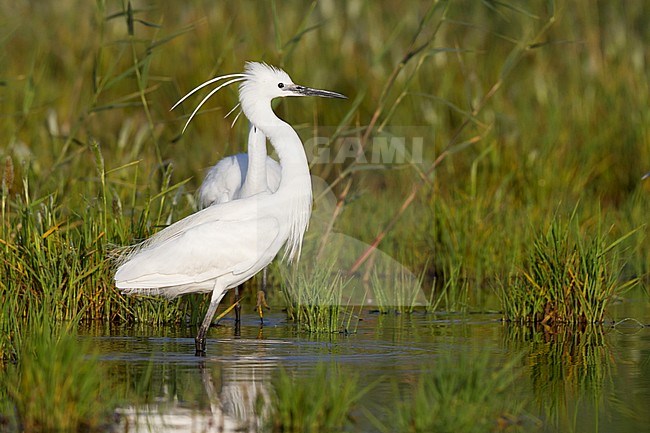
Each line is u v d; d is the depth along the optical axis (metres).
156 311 12.07
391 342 10.77
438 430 7.39
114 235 12.40
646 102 18.77
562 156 17.80
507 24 22.83
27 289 11.33
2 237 12.01
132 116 19.81
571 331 11.34
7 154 15.38
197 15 21.00
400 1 23.23
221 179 13.24
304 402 7.64
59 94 19.98
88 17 21.81
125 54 21.00
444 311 12.75
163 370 9.42
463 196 15.52
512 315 12.01
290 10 21.95
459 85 20.36
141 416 7.94
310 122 19.19
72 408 7.66
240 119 17.16
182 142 18.42
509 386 8.90
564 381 9.09
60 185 14.23
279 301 13.70
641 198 16.52
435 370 8.74
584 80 20.73
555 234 12.19
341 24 22.23
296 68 20.23
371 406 8.17
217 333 11.45
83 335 11.18
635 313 12.20
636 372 9.42
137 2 21.89
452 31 22.59
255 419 7.86
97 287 12.06
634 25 22.44
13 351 9.67
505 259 14.17
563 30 22.11
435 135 18.66
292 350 10.38
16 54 21.52
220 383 8.93
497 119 19.16
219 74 19.58
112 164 15.88
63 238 12.61
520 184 17.00
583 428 7.73
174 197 13.87
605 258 12.63
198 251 10.62
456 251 14.62
